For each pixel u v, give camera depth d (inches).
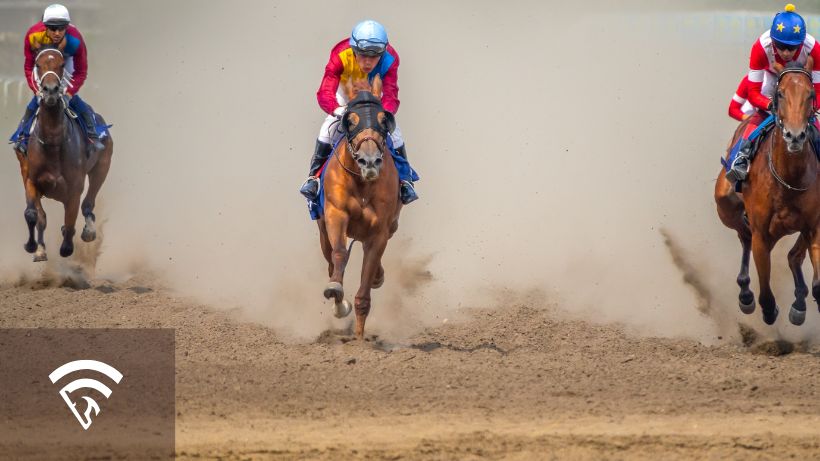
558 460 314.7
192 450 320.5
